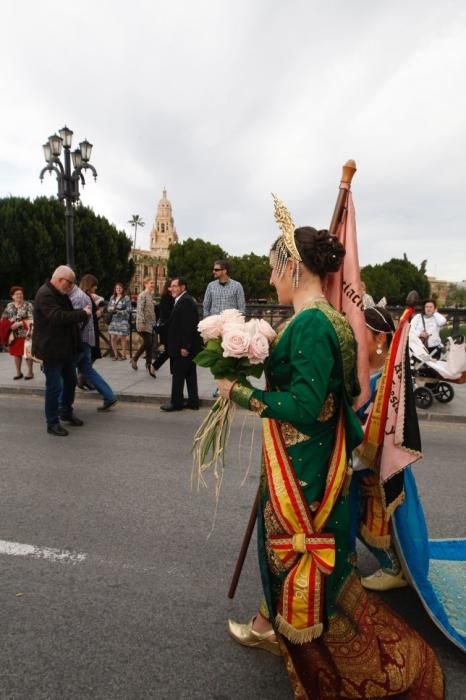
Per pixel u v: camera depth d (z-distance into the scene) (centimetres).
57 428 558
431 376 722
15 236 2966
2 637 229
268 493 178
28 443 528
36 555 301
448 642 229
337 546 172
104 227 3447
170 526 340
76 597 260
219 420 189
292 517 166
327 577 168
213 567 291
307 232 173
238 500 387
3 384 816
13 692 197
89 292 838
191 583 275
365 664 173
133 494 394
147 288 923
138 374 929
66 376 584
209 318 175
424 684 181
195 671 211
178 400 680
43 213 3067
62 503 375
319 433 169
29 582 273
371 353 274
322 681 174
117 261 3609
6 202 3073
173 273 6712
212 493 399
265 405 161
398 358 224
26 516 352
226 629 238
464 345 688
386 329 271
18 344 852
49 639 228
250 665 214
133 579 277
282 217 178
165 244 13188
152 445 525
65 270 539
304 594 161
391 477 223
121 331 1113
